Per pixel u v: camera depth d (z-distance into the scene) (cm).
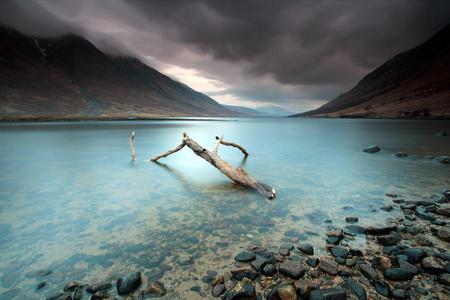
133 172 1427
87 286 438
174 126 7931
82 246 578
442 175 1322
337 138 3875
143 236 630
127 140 3353
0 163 1680
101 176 1320
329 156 2059
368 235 630
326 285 438
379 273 470
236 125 9400
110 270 487
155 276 469
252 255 529
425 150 2373
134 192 1025
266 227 684
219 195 987
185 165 1656
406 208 812
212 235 637
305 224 702
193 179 1266
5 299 403
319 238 616
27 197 945
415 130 5522
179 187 1109
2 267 492
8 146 2617
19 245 579
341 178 1274
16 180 1216
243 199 935
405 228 656
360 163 1720
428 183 1152
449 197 910
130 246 580
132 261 518
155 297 413
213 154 1288
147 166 1609
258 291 429
